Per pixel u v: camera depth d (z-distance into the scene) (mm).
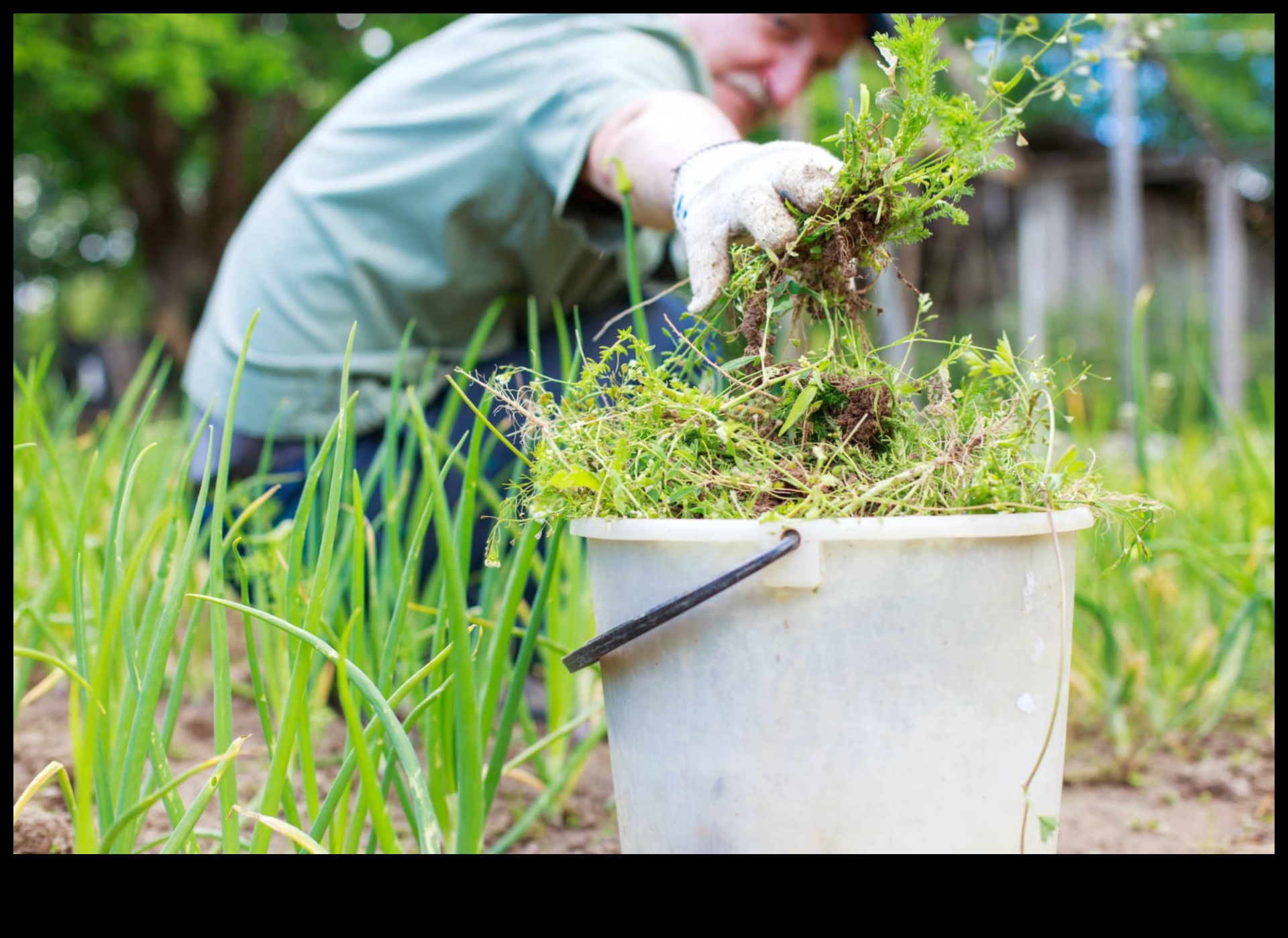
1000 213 9453
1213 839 1130
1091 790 1337
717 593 667
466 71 1643
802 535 647
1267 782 1314
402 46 9438
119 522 808
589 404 794
